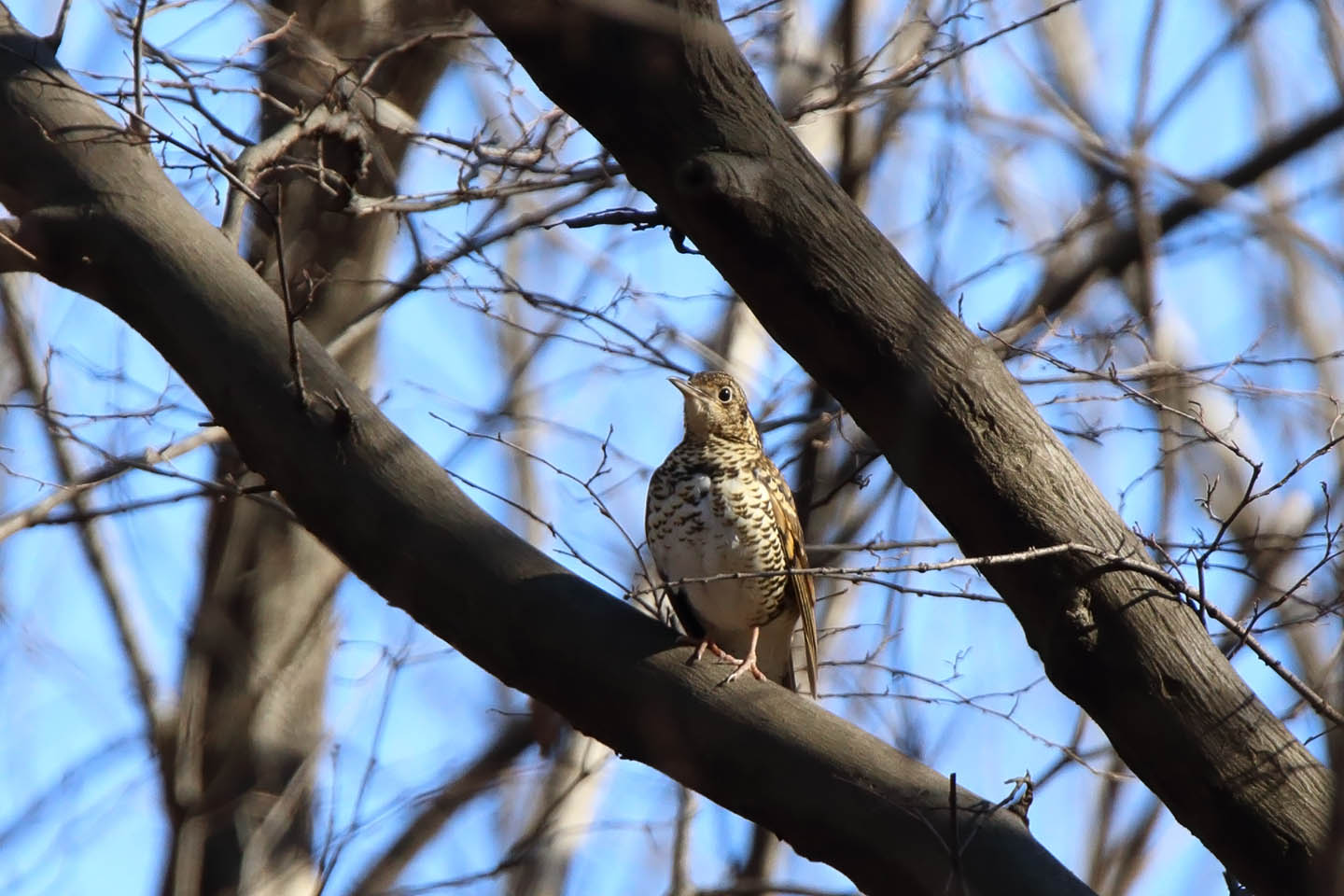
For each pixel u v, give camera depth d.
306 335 8.42
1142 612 7.61
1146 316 11.90
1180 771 7.61
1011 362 12.98
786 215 7.41
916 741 10.68
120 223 8.55
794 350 7.82
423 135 12.19
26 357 13.55
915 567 6.93
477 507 8.23
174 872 13.10
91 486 11.40
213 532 15.16
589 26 7.25
